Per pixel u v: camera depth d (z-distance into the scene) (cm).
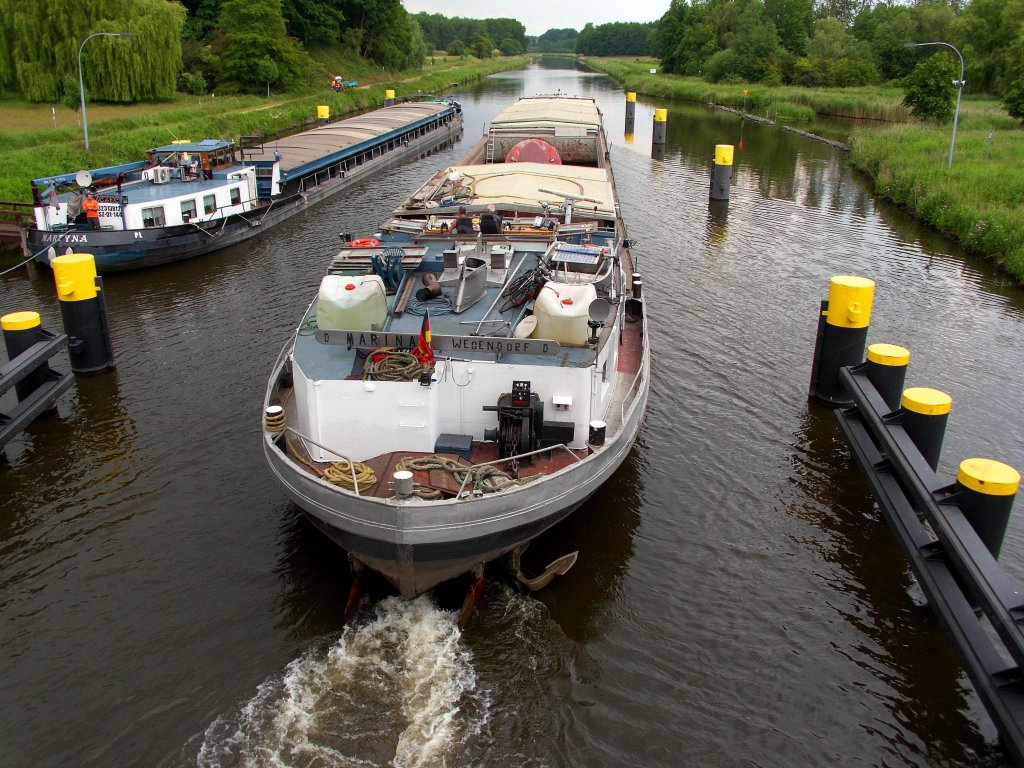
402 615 1052
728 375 1756
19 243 2567
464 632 1029
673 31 10850
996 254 2622
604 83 11200
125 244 2361
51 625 1027
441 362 1108
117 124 4175
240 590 1093
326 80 7575
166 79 4981
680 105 7838
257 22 6338
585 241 1564
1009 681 863
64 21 4419
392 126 4681
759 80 8731
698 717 920
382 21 9088
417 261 1329
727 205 3441
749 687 962
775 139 5400
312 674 959
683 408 1609
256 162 3133
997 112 5584
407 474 961
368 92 7325
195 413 1546
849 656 1014
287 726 890
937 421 1198
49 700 918
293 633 1021
